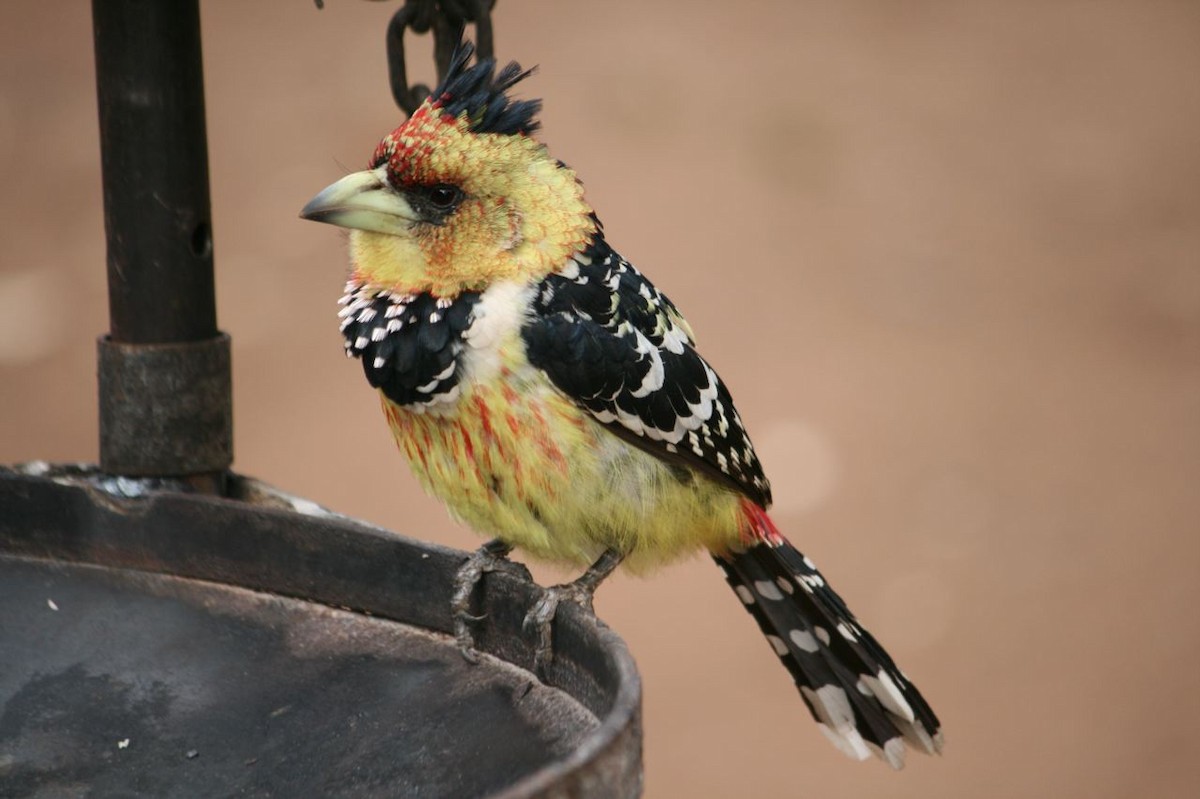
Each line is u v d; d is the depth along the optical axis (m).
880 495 14.57
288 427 15.59
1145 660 12.37
